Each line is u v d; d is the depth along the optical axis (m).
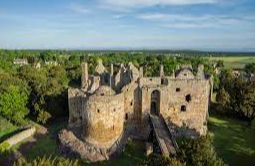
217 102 101.94
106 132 65.88
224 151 65.75
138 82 73.06
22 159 39.94
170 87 71.50
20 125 86.38
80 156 62.66
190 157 43.12
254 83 96.94
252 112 89.75
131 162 60.47
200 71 91.31
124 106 71.44
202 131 72.81
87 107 65.94
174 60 191.12
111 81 81.56
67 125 83.12
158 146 61.72
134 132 71.81
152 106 73.75
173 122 72.44
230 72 160.75
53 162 39.59
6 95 87.19
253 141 72.50
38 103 88.94
